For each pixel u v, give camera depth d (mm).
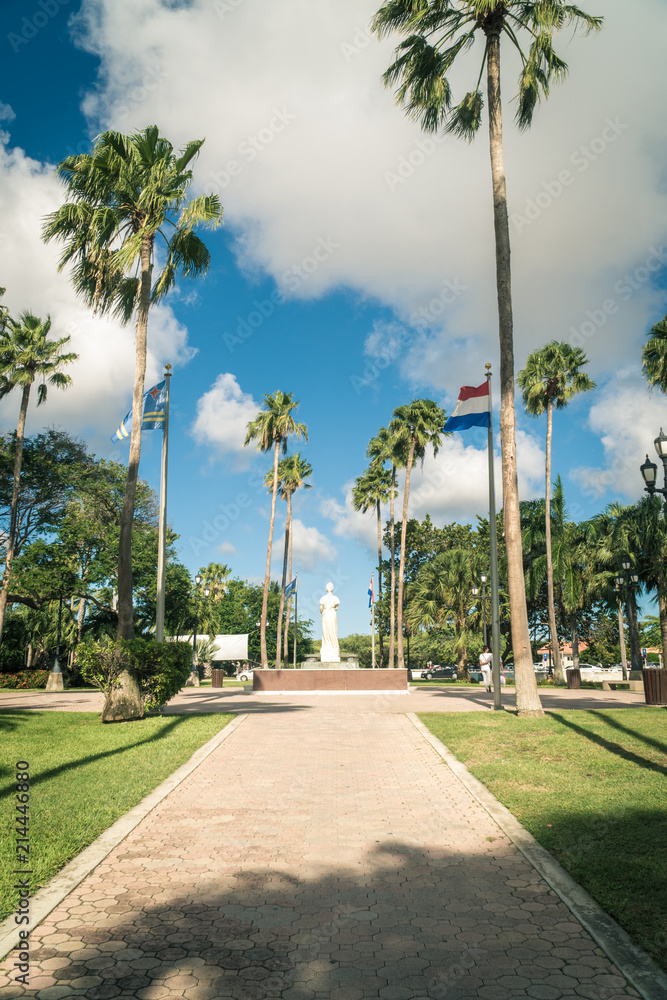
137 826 7074
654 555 30641
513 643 15594
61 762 10008
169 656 16234
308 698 23359
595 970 4027
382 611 59375
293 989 3814
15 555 38062
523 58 16625
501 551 44812
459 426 18875
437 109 17625
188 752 11172
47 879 5477
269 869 5805
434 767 10125
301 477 54844
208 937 4484
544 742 11516
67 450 38812
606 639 49781
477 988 3822
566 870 5621
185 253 18297
